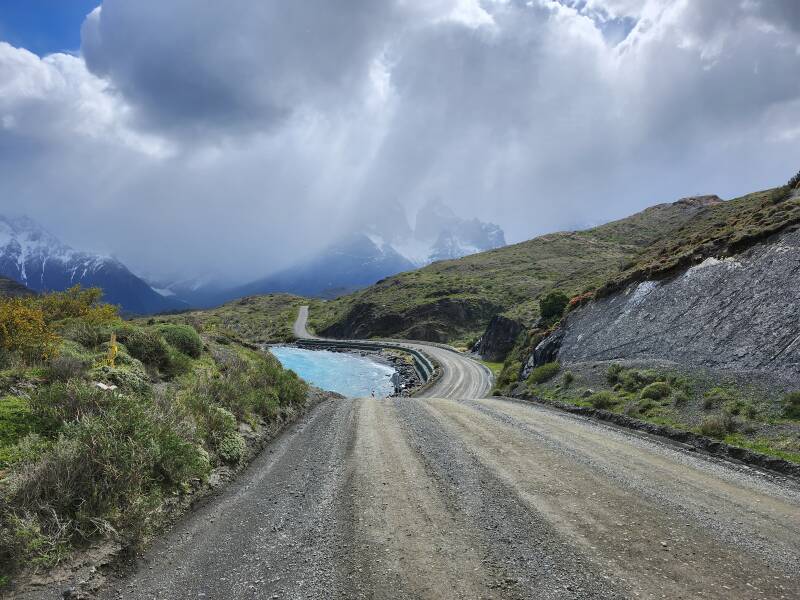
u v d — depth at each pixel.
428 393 44.38
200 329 24.92
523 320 65.75
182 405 8.70
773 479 7.58
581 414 14.45
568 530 5.56
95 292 17.31
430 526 5.74
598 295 27.08
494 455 9.14
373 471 8.10
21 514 4.69
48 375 8.60
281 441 10.65
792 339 12.28
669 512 6.09
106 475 5.40
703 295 18.14
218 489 7.07
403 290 126.62
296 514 6.17
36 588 4.08
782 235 17.11
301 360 79.00
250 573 4.64
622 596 4.16
